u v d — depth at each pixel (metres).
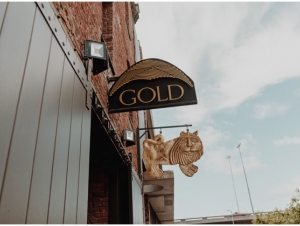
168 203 12.05
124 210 4.72
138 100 3.86
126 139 5.08
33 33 1.60
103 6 5.64
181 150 3.97
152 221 12.95
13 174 1.26
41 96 1.63
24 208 1.33
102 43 2.91
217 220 33.50
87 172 2.40
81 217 2.16
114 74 4.73
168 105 3.76
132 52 9.14
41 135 1.58
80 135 2.30
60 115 1.90
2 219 1.16
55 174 1.73
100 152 4.40
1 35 1.28
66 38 2.20
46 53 1.76
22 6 1.50
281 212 13.20
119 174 4.98
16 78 1.37
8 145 1.25
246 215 33.34
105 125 3.59
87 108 2.58
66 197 1.88
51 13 1.92
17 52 1.40
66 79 2.10
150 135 13.16
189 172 3.83
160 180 8.10
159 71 3.97
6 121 1.25
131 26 9.59
